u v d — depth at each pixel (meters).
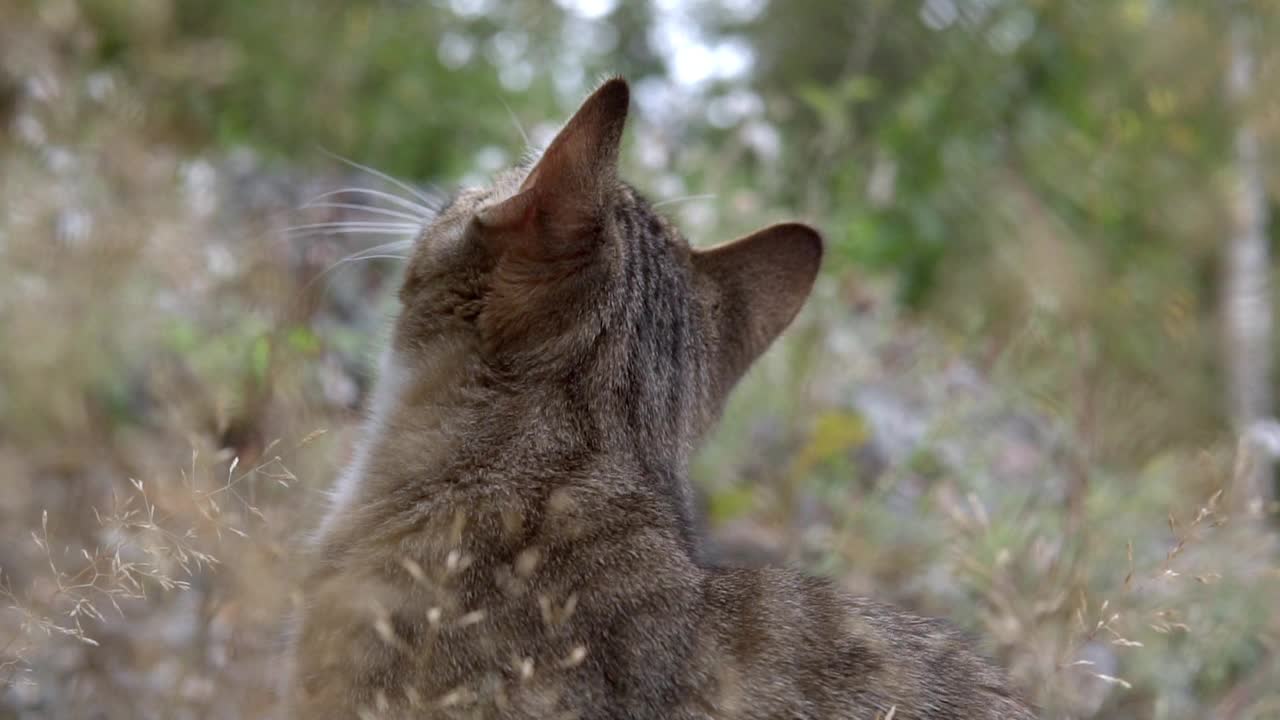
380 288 1.45
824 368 1.45
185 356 1.36
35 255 1.42
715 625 1.03
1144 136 1.93
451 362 1.06
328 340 1.32
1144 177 1.94
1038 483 1.31
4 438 1.35
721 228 1.49
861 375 1.47
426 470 1.05
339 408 1.25
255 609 1.08
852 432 1.33
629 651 1.01
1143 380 1.52
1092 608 1.18
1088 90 2.08
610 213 1.05
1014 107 2.11
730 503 1.32
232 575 1.11
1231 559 1.22
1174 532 1.16
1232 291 1.80
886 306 1.61
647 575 1.03
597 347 1.05
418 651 1.01
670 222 1.12
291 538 1.11
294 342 1.26
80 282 1.41
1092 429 1.26
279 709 1.06
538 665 1.01
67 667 1.15
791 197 1.67
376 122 2.19
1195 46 1.89
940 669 1.05
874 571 1.28
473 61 2.34
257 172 1.83
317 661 1.03
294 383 1.21
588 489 1.04
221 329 1.39
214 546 1.11
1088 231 1.97
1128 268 1.86
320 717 1.02
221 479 1.19
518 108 2.16
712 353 1.11
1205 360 1.80
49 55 1.60
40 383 1.37
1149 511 1.32
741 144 1.58
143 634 1.17
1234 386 1.74
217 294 1.44
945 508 1.24
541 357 1.05
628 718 1.00
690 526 1.07
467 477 1.04
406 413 1.07
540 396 1.05
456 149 2.19
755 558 1.28
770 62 1.95
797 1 1.96
